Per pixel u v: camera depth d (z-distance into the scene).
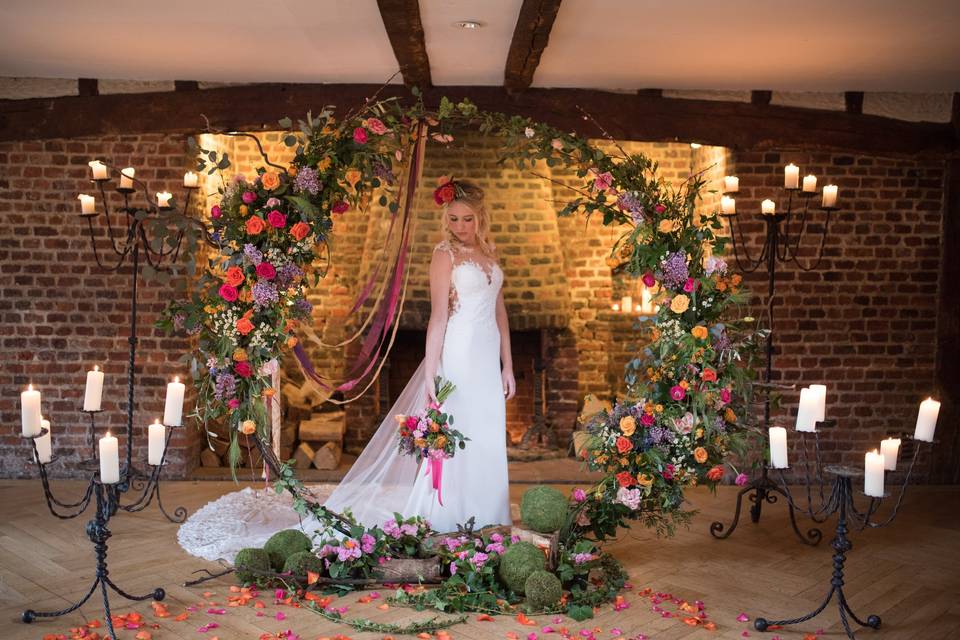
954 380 5.70
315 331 6.75
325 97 5.35
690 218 3.84
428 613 3.33
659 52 4.50
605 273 6.88
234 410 3.54
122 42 4.38
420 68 4.68
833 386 5.71
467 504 4.17
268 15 3.88
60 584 3.61
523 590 3.46
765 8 3.70
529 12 3.56
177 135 5.42
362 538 3.59
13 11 3.82
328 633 3.14
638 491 3.71
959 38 4.17
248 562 3.52
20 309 5.49
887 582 3.79
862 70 4.89
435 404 4.04
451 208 4.18
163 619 3.24
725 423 3.88
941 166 5.65
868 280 5.68
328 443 6.18
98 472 3.12
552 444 6.57
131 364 4.33
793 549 4.25
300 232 3.46
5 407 5.50
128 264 5.47
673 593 3.62
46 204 5.45
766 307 5.65
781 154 5.59
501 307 4.45
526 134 3.88
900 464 5.74
